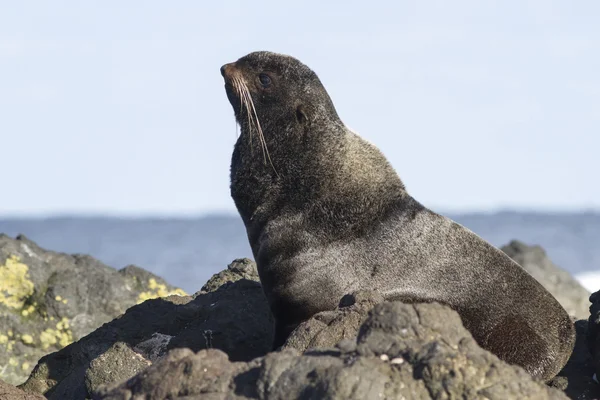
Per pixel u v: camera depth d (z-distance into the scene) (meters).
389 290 34.91
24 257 53.78
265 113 37.38
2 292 52.00
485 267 35.69
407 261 35.28
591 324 34.94
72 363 39.88
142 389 22.95
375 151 37.38
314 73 37.69
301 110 36.84
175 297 43.25
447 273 35.34
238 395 22.06
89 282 53.84
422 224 36.06
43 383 39.72
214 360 23.08
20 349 50.50
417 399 20.86
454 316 23.30
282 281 35.66
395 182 36.84
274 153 36.88
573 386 34.25
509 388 20.94
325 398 20.80
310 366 21.89
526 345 34.81
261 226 36.56
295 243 35.66
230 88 38.22
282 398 21.50
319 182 36.12
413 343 22.12
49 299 52.22
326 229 35.66
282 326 35.88
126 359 34.88
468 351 22.12
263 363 22.19
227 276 46.94
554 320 35.41
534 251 84.81
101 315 52.78
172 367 23.12
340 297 34.94
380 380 20.97
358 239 35.53
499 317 35.06
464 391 20.78
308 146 36.59
